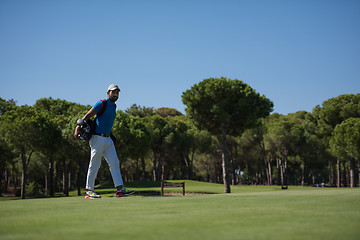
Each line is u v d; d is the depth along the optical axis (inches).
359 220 81.0
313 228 69.9
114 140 233.6
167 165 2185.0
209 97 901.8
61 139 1132.5
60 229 70.8
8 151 1277.1
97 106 217.5
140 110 2488.9
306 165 2319.1
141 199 167.0
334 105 1595.7
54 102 1552.7
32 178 1825.8
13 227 74.1
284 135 1777.8
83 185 2044.8
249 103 900.6
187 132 1838.1
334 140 1441.9
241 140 1740.9
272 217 87.4
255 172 2544.3
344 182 1836.9
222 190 1004.6
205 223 77.8
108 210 109.2
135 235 62.9
